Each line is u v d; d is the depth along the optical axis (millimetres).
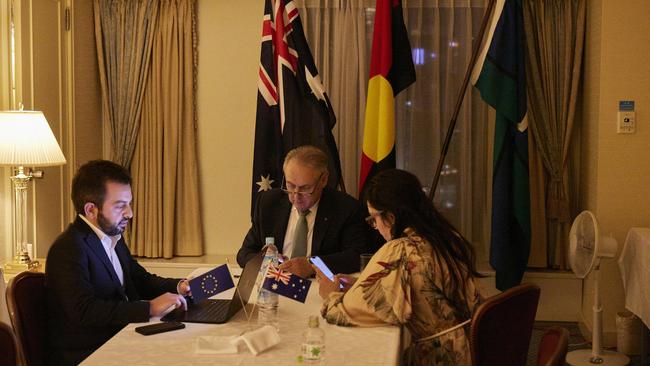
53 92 4797
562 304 5098
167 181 5277
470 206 5164
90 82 5262
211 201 5418
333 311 2383
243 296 2518
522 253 4773
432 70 5148
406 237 2422
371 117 4602
